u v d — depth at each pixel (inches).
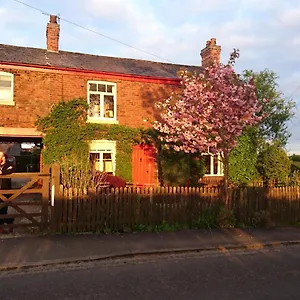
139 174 663.8
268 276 244.5
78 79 636.1
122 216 363.3
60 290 212.1
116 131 650.2
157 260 279.9
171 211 384.8
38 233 336.8
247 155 652.7
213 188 410.6
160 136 589.9
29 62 609.3
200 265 268.7
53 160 600.7
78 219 347.6
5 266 250.8
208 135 455.5
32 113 605.3
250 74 820.6
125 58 785.6
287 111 839.1
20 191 335.6
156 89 690.2
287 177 601.9
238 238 352.5
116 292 209.6
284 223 433.1
